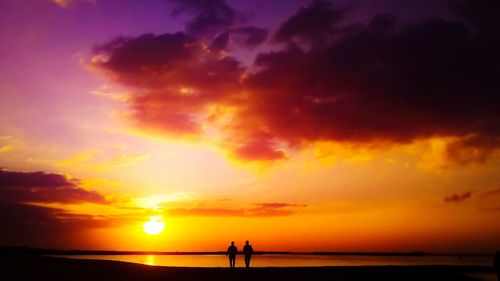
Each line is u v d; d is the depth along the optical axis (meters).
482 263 105.88
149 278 24.84
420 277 30.52
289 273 28.45
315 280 26.50
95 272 25.88
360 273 30.11
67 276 23.92
